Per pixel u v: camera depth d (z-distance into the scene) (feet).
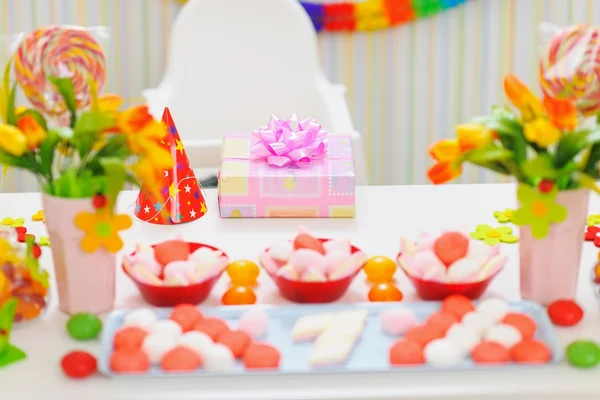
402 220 5.93
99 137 4.91
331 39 9.74
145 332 4.81
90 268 5.03
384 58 9.82
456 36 9.75
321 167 6.01
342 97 8.54
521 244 5.14
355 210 6.03
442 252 5.17
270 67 8.71
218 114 8.75
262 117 8.80
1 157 4.89
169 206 5.86
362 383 4.65
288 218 5.98
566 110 4.83
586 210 5.04
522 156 4.96
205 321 4.88
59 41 5.03
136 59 9.62
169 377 4.67
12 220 5.88
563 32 5.01
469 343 4.75
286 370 4.67
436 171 5.01
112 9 9.44
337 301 5.16
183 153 5.92
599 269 5.14
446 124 10.09
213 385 4.64
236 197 5.95
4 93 4.93
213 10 8.62
